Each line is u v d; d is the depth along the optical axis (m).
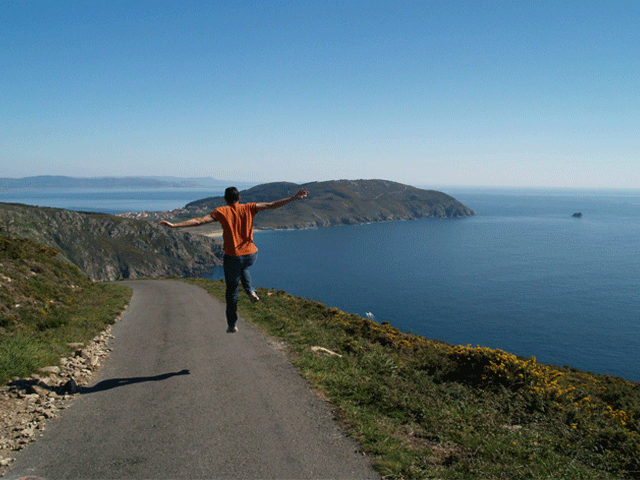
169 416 5.29
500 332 122.00
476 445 4.84
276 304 17.14
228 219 5.49
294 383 6.69
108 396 6.13
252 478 3.77
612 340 115.75
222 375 7.13
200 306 18.16
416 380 7.87
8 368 6.72
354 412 5.49
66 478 3.74
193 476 3.79
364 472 3.97
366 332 12.45
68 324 12.34
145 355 8.91
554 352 106.06
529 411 7.16
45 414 5.34
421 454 4.46
